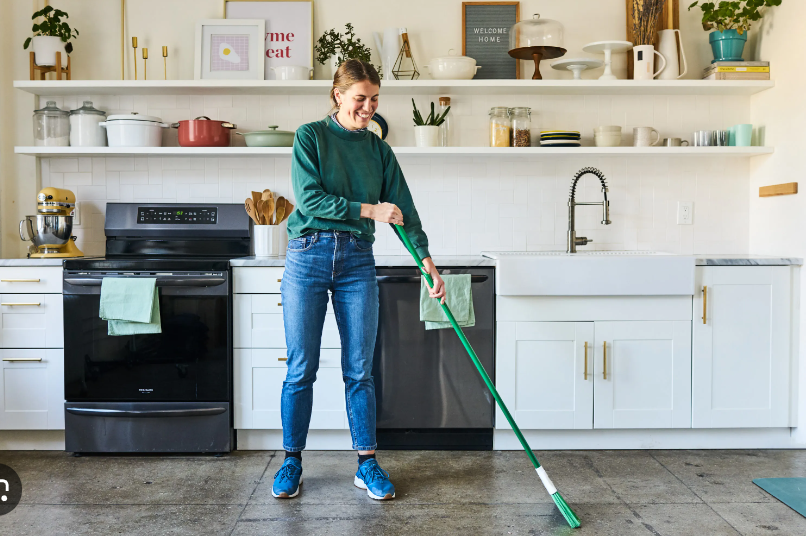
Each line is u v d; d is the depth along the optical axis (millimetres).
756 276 2760
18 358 2742
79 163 3240
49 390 2748
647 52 3082
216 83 3018
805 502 2197
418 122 3104
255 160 3252
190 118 3256
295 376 2240
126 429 2703
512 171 3268
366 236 2242
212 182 3258
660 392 2756
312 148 2137
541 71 3266
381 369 2721
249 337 2732
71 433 2705
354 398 2293
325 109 3248
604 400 2744
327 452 2770
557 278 2689
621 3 3252
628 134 3266
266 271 2721
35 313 2740
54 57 3090
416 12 3250
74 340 2697
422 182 3266
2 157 3195
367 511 2135
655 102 3262
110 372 2701
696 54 3271
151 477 2465
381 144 2301
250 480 2428
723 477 2463
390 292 2701
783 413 2783
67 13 3232
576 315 2727
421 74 3262
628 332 2738
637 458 2691
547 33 3016
